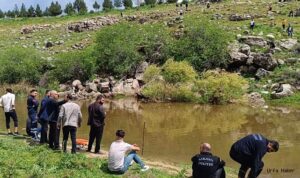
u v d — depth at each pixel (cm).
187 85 4066
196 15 7225
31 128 1781
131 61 4881
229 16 6738
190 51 4812
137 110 3438
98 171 1256
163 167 1501
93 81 4675
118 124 2755
